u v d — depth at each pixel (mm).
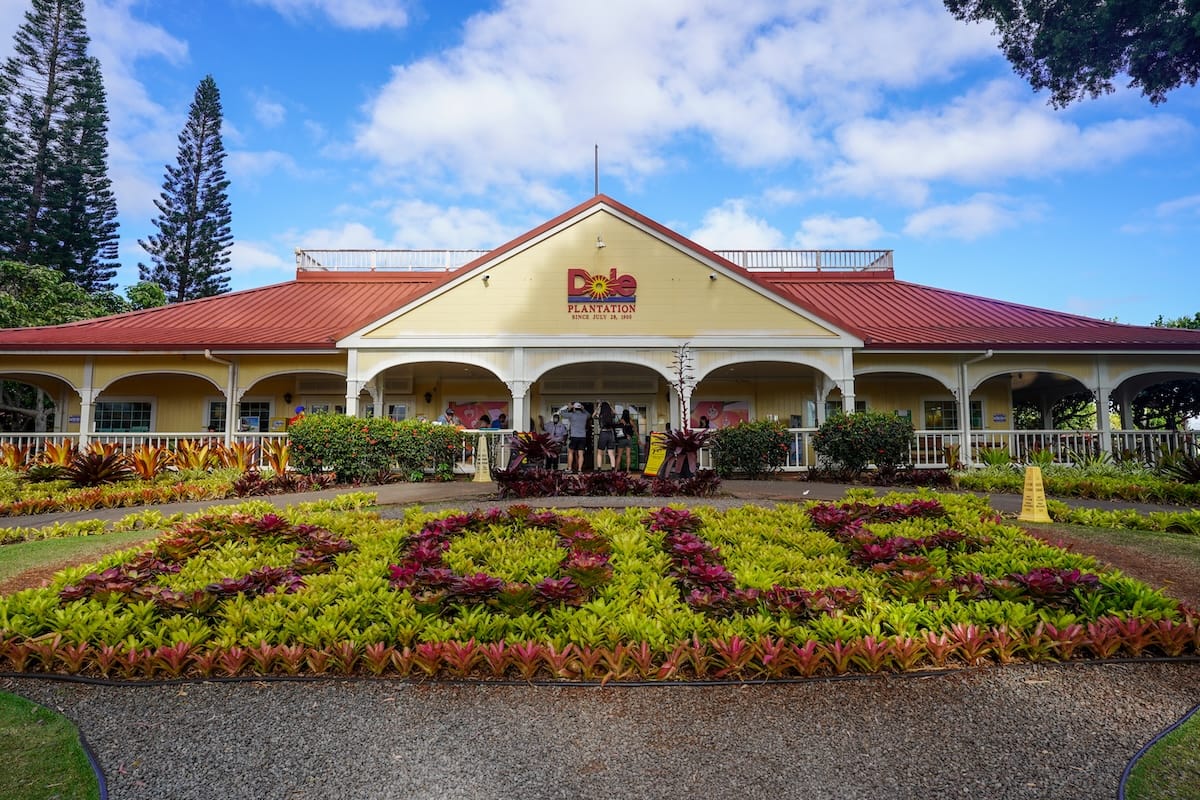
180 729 3332
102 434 16453
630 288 16641
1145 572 5820
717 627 4016
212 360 16797
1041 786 2867
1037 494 8125
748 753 3100
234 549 5910
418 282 21719
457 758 3066
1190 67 15438
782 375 19891
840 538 6238
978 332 17844
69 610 4289
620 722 3350
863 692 3629
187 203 40000
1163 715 3447
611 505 8977
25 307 24312
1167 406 22281
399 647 4000
